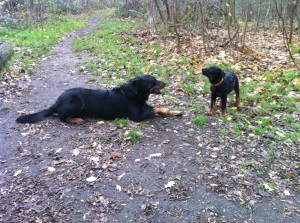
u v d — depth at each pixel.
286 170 1.63
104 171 1.66
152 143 1.91
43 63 3.83
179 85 2.83
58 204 1.44
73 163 1.74
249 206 1.39
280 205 1.40
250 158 1.73
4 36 5.48
